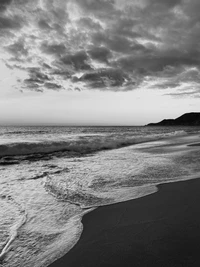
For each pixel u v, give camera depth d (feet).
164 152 36.83
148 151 39.32
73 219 10.48
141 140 65.92
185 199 12.93
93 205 12.26
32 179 18.40
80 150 43.27
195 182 16.83
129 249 7.70
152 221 9.96
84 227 9.63
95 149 45.78
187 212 10.94
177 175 19.29
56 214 11.05
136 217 10.50
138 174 19.80
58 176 19.31
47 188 15.56
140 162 26.55
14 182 17.34
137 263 6.88
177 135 94.43
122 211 11.33
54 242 8.42
